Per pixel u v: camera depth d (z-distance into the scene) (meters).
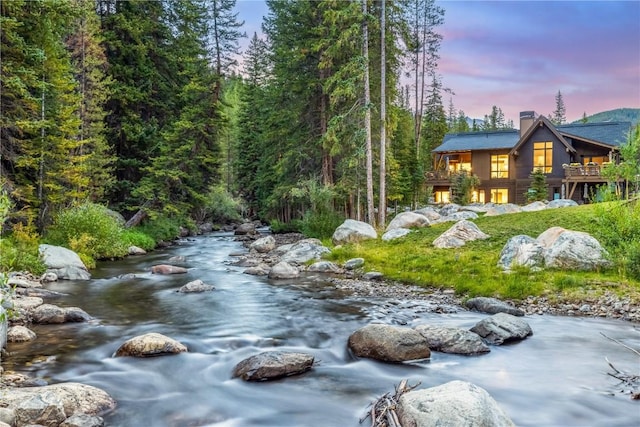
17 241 16.39
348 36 24.88
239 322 10.49
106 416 5.92
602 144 36.22
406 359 7.89
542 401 6.40
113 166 31.25
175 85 34.62
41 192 19.83
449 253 16.94
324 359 8.21
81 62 27.52
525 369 7.61
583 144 37.81
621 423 5.74
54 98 21.03
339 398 6.54
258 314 11.26
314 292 13.98
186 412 6.12
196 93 33.25
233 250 26.44
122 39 32.06
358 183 28.62
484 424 4.59
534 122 37.97
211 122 33.50
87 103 26.91
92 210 21.61
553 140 37.84
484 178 42.16
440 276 14.60
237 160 53.09
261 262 20.38
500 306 11.18
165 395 6.67
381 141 25.52
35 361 7.74
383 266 16.70
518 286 12.53
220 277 16.88
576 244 13.55
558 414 6.00
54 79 20.00
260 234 35.25
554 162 37.78
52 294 13.09
